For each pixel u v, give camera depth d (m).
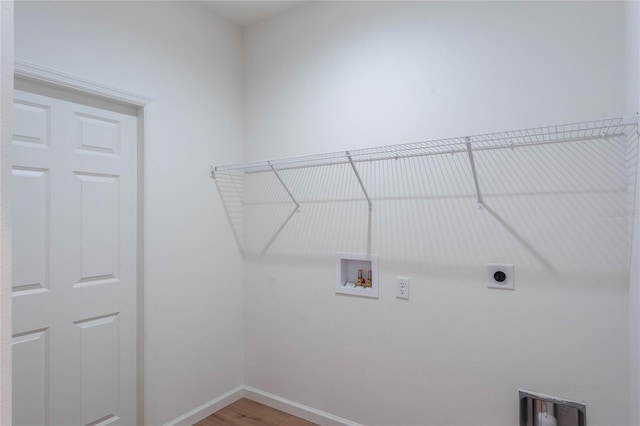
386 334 1.94
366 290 2.00
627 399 1.37
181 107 2.17
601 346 1.42
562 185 1.50
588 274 1.45
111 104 1.89
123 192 1.94
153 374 1.97
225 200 2.45
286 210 2.36
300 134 2.31
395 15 1.95
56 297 1.66
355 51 2.09
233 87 2.54
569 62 1.49
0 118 0.54
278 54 2.43
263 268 2.45
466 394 1.70
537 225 1.55
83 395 1.75
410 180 1.87
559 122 1.51
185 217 2.17
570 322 1.48
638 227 1.23
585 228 1.46
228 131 2.49
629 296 1.36
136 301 1.98
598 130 1.43
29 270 1.58
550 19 1.53
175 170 2.12
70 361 1.71
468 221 1.71
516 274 1.59
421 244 1.84
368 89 2.03
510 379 1.60
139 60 1.95
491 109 1.66
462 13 1.74
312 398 2.21
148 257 1.96
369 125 2.02
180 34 2.18
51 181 1.65
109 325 1.87
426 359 1.81
